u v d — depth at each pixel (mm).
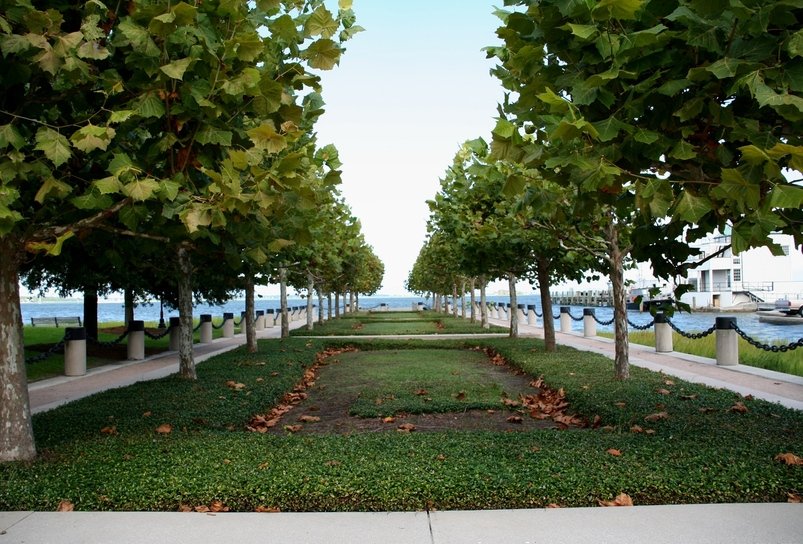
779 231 4340
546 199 4809
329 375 12125
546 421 7609
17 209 5180
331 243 19266
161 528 3836
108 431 6391
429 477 4379
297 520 3955
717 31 3531
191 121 4820
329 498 4148
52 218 5398
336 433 6879
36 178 5078
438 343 18047
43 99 4945
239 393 8867
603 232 10016
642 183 3955
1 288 5270
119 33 4559
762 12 3146
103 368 13680
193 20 4133
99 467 4777
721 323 12344
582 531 3711
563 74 3990
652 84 3807
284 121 5121
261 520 3959
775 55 3461
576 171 3779
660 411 7039
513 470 4559
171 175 4840
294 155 4094
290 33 4613
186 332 10547
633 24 3723
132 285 16344
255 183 4562
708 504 4145
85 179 5359
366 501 4141
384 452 5172
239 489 4207
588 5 3289
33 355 15219
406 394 9117
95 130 3896
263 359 13406
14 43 3820
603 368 10867
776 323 33219
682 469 4539
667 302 5945
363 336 21844
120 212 4828
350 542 3607
